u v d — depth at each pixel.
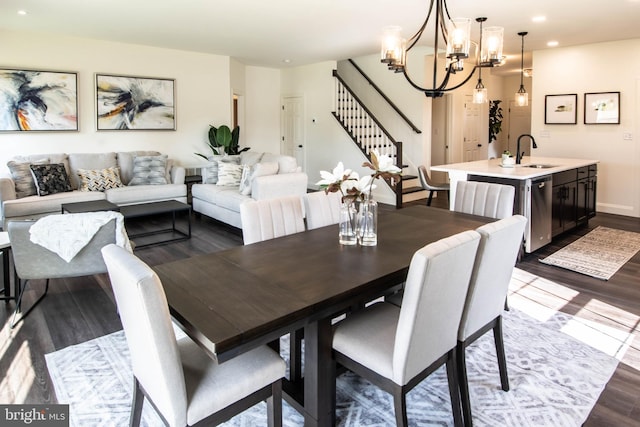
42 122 6.05
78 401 2.15
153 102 7.00
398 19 5.11
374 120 7.46
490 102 10.28
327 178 2.23
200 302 1.59
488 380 2.32
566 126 6.92
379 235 2.47
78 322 3.04
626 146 6.37
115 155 6.50
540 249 4.76
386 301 2.29
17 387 2.27
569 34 5.86
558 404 2.12
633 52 6.15
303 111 9.16
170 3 4.51
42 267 3.01
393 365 1.65
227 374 1.60
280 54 7.63
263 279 1.80
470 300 1.90
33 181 5.54
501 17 4.97
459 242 1.66
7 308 3.26
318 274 1.85
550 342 2.73
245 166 6.03
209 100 7.65
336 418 2.03
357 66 8.42
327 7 4.64
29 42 5.88
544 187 4.51
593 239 5.14
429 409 2.11
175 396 1.42
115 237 3.09
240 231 5.65
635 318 3.08
